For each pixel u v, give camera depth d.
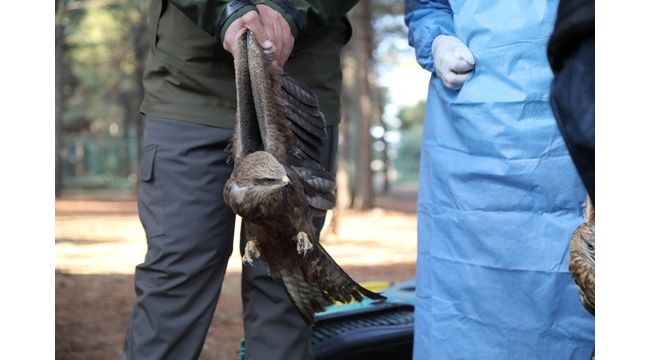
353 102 25.08
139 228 15.40
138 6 20.36
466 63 2.67
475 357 2.71
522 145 2.57
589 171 2.00
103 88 31.70
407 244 12.56
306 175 2.10
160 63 2.90
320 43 2.94
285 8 2.40
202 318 2.89
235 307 6.79
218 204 2.88
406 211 22.25
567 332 2.56
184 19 2.80
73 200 27.19
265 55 2.11
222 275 2.97
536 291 2.58
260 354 2.94
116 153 46.56
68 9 18.19
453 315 2.80
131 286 7.86
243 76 2.09
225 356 5.11
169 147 2.86
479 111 2.65
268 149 2.01
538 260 2.57
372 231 15.04
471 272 2.72
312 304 2.18
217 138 2.85
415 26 2.97
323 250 2.09
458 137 2.78
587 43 1.96
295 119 2.13
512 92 2.59
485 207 2.67
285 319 2.92
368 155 21.28
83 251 11.21
